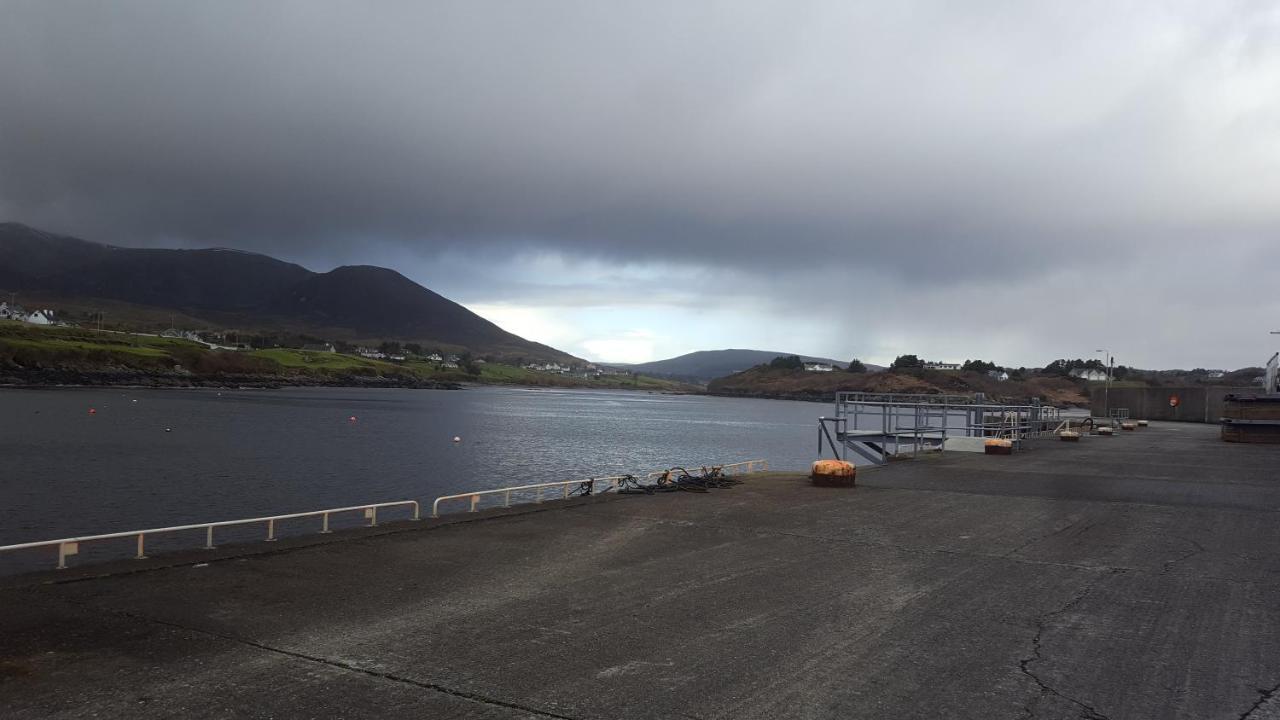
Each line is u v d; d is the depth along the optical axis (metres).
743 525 14.30
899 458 30.50
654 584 9.68
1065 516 15.68
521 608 8.47
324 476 48.59
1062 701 5.95
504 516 15.08
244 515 34.41
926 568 10.74
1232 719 5.61
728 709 5.71
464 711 5.61
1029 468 26.34
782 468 58.91
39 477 45.06
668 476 20.91
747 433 111.94
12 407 102.31
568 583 9.68
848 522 14.74
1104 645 7.34
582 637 7.44
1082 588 9.62
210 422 91.88
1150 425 69.81
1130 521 15.07
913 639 7.48
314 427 90.62
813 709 5.73
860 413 37.22
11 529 30.64
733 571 10.47
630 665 6.66
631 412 180.62
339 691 5.97
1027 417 44.56
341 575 9.95
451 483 46.12
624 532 13.46
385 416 118.56
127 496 39.25
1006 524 14.64
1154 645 7.35
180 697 5.79
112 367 190.62
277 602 8.58
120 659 6.62
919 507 16.89
